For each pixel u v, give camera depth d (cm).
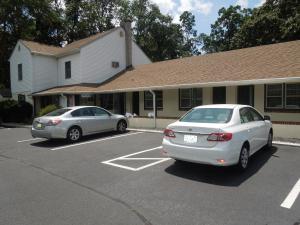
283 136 1110
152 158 837
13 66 2758
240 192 546
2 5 2994
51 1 3588
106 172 705
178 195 537
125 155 888
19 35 3256
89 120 1219
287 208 471
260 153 859
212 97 1623
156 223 426
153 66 2198
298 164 733
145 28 4434
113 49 2472
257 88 1449
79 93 2050
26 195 553
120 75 2328
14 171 737
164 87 1570
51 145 1116
